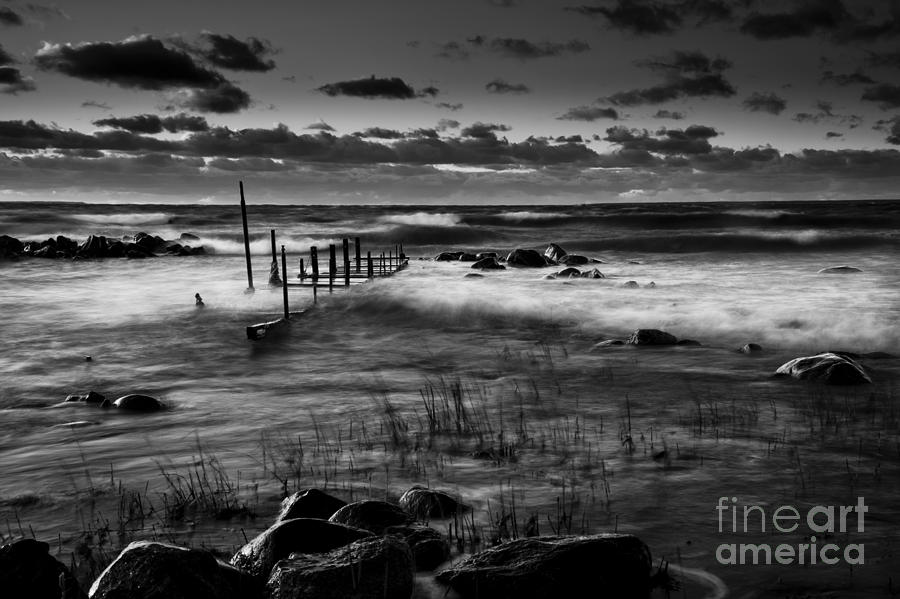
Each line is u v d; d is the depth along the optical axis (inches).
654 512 279.7
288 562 201.5
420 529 241.3
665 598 211.0
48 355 705.6
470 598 208.7
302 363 666.8
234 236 2576.3
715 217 2972.4
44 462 371.9
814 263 1637.6
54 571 209.0
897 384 523.8
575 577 205.3
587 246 2159.2
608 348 701.3
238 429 432.1
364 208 5777.6
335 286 1134.4
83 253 1851.6
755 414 444.1
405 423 438.0
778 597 209.9
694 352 668.7
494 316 905.5
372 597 191.5
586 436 398.9
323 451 377.4
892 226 2711.6
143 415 474.9
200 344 762.8
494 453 365.4
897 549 241.9
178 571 192.5
